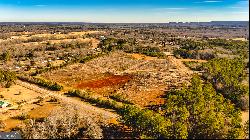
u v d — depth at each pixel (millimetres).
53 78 140125
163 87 126062
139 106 103500
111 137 75875
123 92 119500
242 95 98000
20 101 104812
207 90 97438
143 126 73875
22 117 89250
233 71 114000
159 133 71875
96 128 76312
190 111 78875
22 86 124562
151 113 75688
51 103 103062
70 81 135500
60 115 79688
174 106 82000
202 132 73875
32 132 72312
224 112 82812
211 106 83000
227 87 110875
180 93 95312
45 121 77375
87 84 131125
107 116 90625
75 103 103062
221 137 71938
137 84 130625
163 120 71562
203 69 154250
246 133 73125
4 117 89688
